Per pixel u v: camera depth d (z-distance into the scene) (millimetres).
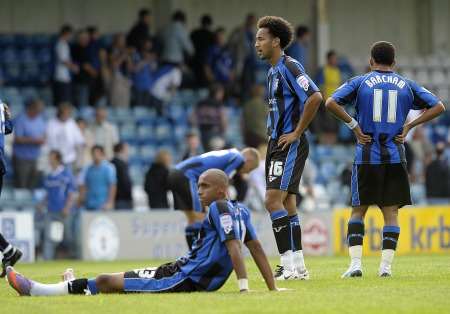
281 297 29906
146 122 94438
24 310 28203
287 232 38094
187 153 76000
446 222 75750
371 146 37469
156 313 26922
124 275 31312
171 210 73000
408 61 113375
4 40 101562
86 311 27656
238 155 51938
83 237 71750
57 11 106688
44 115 90000
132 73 94938
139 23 95500
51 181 73062
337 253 74750
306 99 37188
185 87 100125
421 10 118875
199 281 30906
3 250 43750
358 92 37562
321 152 96125
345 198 90188
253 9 113750
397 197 37656
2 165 44062
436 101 37625
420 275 38562
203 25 98812
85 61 93000
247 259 59750
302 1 115250
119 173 75688
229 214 30391
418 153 95500
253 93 86062
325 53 106875
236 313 26734
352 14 117250
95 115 89625
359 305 28344
